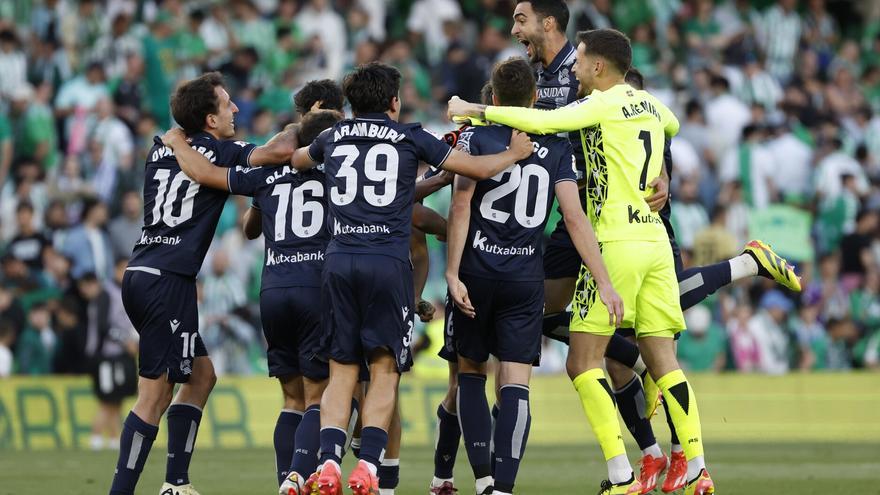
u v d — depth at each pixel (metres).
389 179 23.45
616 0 71.38
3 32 59.78
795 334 56.53
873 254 60.38
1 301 50.03
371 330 23.28
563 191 24.34
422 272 27.11
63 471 34.84
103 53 61.44
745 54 70.56
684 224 57.94
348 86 23.84
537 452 43.22
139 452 24.16
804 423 50.97
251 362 51.50
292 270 24.56
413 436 48.12
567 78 27.62
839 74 72.69
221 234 54.94
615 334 26.97
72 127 58.31
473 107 24.53
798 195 63.66
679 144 59.22
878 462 38.34
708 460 39.16
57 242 53.62
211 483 31.80
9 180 57.66
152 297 24.19
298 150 24.56
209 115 24.89
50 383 46.72
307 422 24.06
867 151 65.94
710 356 54.06
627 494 24.52
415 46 67.12
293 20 66.25
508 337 24.39
